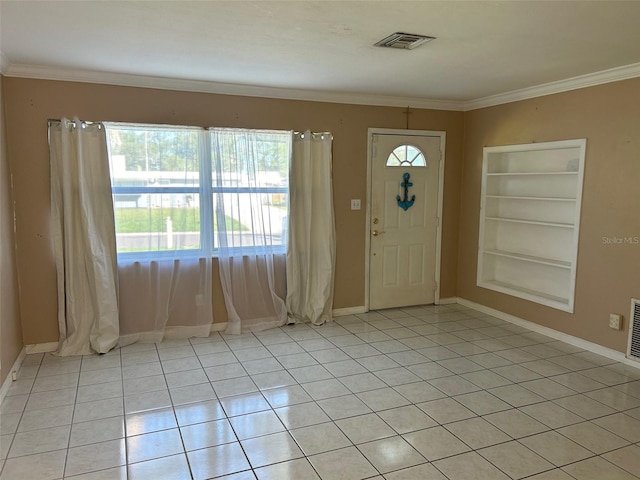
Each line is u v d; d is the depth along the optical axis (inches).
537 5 92.9
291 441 105.0
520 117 183.2
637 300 144.8
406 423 112.9
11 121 146.6
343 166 194.4
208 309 175.5
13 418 114.7
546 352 160.1
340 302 202.4
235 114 173.8
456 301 222.7
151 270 166.7
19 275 152.3
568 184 174.4
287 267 185.0
